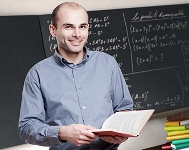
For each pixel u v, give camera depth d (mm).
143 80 2914
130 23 2881
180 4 3064
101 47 2779
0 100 2414
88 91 1699
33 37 2539
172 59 3021
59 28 1639
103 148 1696
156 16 2973
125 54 2857
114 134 1428
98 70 1745
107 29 2801
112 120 1633
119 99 1802
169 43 3016
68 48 1640
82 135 1440
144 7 2934
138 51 2904
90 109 1679
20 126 1647
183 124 2621
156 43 2969
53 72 1712
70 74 1707
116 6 2891
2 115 2418
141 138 2996
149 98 2930
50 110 1686
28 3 2590
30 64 2521
